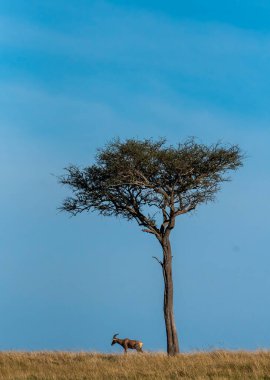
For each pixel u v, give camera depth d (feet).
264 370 127.24
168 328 165.27
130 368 137.80
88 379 128.16
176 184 167.63
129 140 166.20
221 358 144.56
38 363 151.33
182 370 131.85
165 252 167.73
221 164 167.32
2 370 140.36
